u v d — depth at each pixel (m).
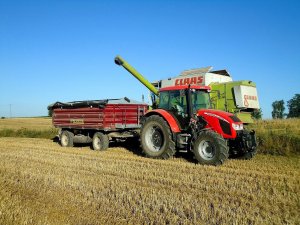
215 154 10.08
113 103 14.70
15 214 5.73
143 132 12.20
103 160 11.52
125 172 9.33
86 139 15.82
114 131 15.04
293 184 7.80
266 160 11.22
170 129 11.48
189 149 11.14
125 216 5.80
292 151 12.44
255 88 15.69
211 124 10.68
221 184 7.81
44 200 6.76
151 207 6.19
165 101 12.08
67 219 5.68
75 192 7.29
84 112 15.46
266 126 17.08
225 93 15.24
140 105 15.81
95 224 5.48
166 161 11.14
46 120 58.84
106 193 7.14
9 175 9.12
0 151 14.56
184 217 5.66
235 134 10.35
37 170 9.75
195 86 11.45
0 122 51.41
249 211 5.90
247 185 7.70
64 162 11.20
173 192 7.18
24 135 25.27
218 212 5.79
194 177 8.55
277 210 5.97
